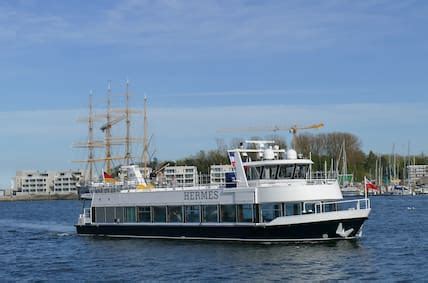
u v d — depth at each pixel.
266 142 78.31
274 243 69.19
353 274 53.78
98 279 55.28
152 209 78.94
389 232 91.12
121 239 81.44
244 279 52.12
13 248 82.38
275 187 68.62
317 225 68.25
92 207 86.44
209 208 73.38
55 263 66.56
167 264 60.72
